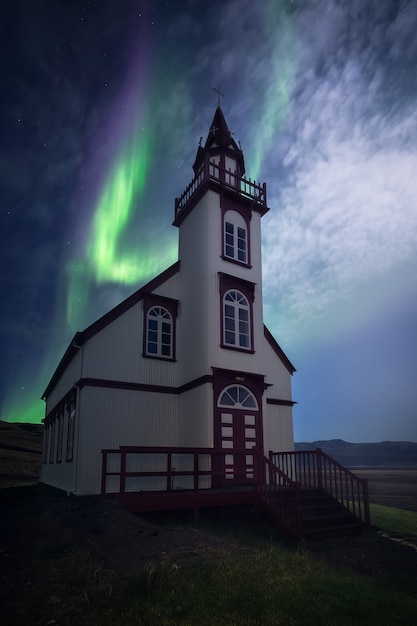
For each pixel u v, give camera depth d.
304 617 5.27
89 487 14.53
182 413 16.72
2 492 16.34
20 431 51.69
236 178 18.98
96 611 5.02
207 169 17.91
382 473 60.34
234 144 19.94
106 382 15.61
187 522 11.98
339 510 13.12
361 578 7.39
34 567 6.37
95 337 15.91
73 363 17.67
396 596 6.42
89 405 15.17
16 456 39.41
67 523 9.20
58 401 21.56
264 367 18.78
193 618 4.99
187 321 17.61
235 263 17.77
